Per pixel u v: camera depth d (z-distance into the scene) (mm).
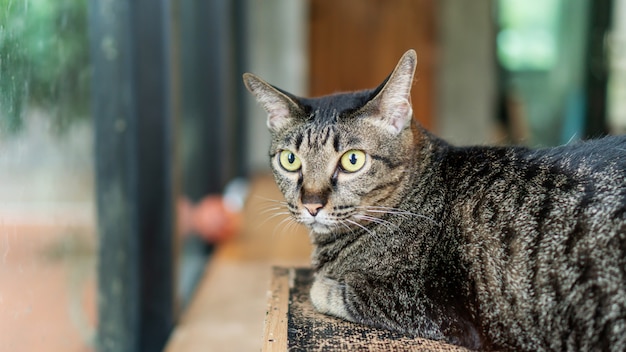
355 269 509
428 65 1562
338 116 510
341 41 1576
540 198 463
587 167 465
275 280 586
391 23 1555
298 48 1594
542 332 446
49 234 616
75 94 664
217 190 1117
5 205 541
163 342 729
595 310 428
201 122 1087
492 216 474
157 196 718
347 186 504
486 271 466
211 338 738
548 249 447
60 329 629
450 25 1547
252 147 1626
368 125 507
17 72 559
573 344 437
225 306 812
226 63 1132
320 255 533
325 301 512
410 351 468
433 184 511
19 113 565
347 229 519
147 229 719
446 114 1588
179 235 776
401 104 509
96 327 706
